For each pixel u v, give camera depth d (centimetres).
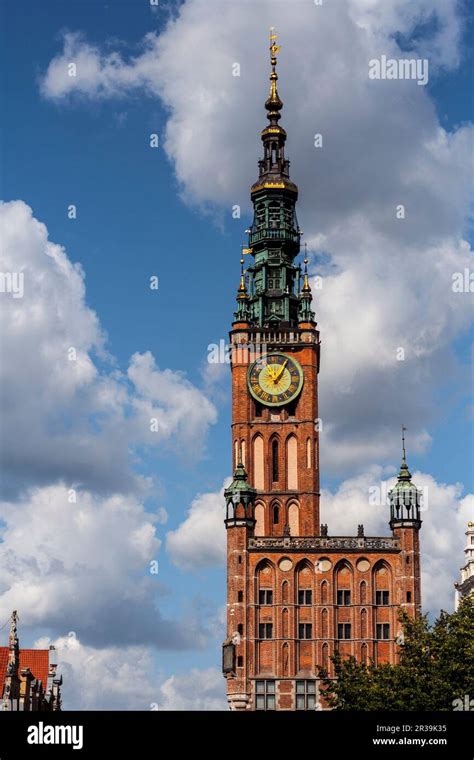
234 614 13900
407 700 10206
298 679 13725
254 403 15650
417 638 10700
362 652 13825
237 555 14062
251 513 14225
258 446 15538
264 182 16525
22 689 12094
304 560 14075
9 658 11738
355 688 10675
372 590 13988
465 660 10344
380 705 10238
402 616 10938
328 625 13900
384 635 13888
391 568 14062
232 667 13700
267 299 16162
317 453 15525
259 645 13850
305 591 14012
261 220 16475
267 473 15412
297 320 16175
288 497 15338
